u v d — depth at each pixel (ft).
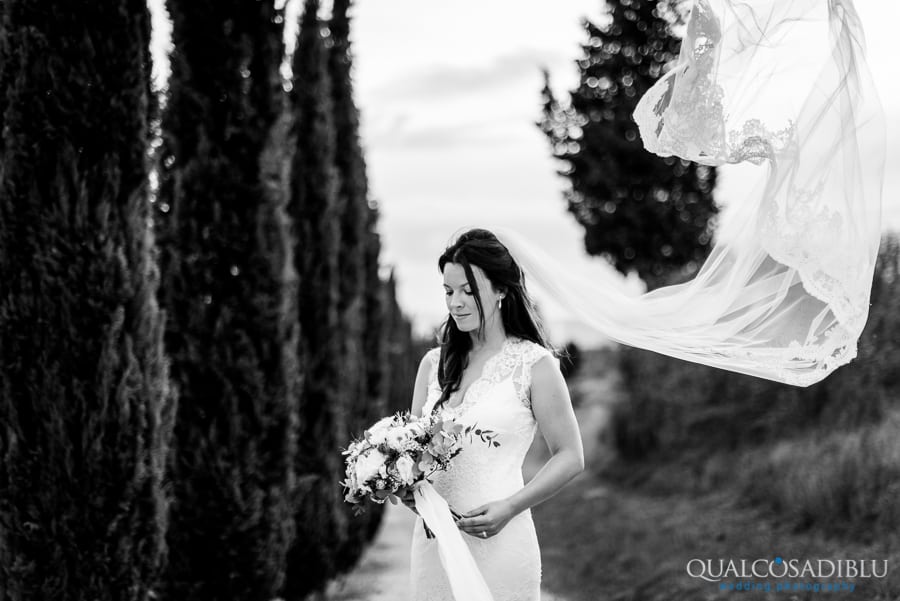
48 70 15.74
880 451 27.68
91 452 15.66
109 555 15.90
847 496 26.81
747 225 12.78
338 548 30.04
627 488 45.09
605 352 66.33
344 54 37.42
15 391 15.61
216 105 22.30
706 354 12.91
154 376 16.90
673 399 47.29
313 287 29.55
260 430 22.38
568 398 12.85
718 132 11.85
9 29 15.87
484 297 12.86
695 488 38.58
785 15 11.84
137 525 16.29
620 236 58.49
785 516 29.22
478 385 12.96
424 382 14.07
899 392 32.78
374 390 40.91
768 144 11.81
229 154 22.33
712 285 13.19
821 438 33.68
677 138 12.03
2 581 15.79
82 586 15.75
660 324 13.25
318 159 30.04
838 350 12.00
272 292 22.71
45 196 15.75
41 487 15.58
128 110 16.40
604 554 32.86
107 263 15.99
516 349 13.05
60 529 15.58
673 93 12.07
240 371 22.16
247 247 22.35
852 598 20.59
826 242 11.59
